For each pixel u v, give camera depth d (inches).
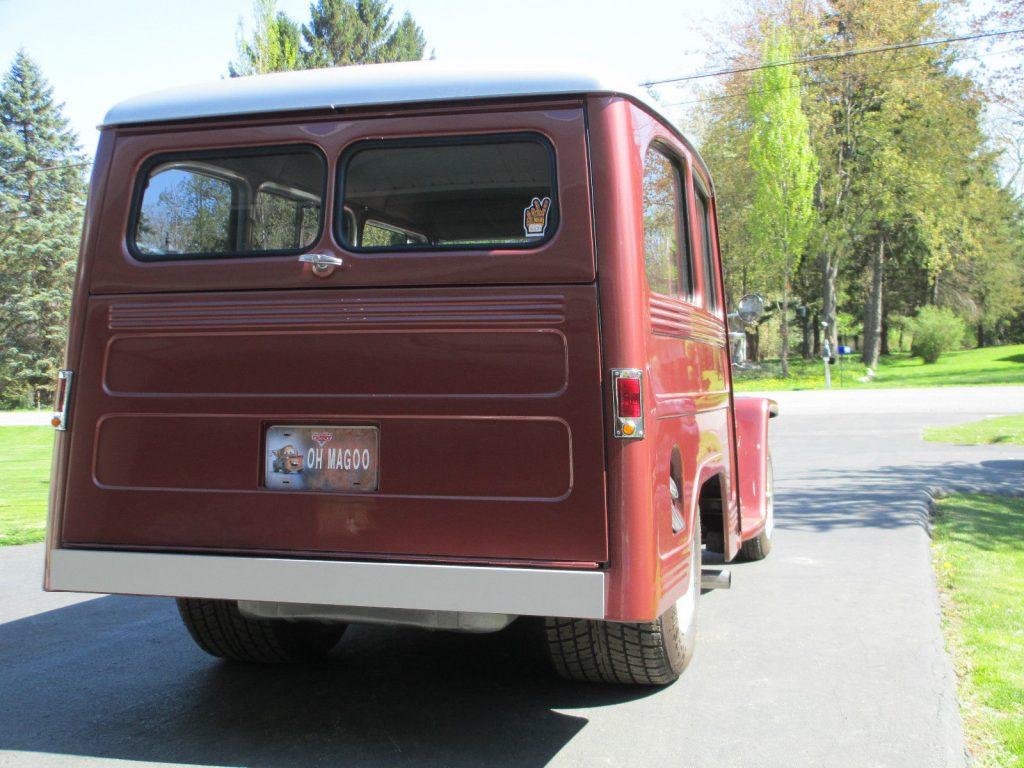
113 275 152.9
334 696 175.5
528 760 143.7
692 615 176.4
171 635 220.8
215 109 150.4
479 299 137.9
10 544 350.3
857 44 1578.5
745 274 1886.1
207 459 147.3
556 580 131.3
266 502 144.6
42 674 189.9
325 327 143.3
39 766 142.7
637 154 141.1
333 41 2231.8
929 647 195.3
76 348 153.6
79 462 151.9
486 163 140.5
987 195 1865.2
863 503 378.6
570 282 135.5
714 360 195.9
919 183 1657.2
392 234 144.2
